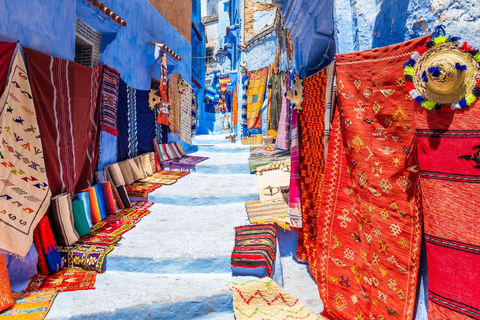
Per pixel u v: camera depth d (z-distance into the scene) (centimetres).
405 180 191
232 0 1560
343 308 250
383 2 225
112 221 413
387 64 200
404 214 191
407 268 188
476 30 155
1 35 260
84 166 401
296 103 357
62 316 233
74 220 348
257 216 420
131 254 320
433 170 161
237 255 306
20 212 262
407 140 189
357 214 237
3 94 253
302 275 343
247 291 277
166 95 735
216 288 281
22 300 249
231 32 1395
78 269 313
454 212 152
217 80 1875
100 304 251
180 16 911
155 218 439
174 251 327
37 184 283
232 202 504
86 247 328
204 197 498
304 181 355
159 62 713
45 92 305
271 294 277
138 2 620
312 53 468
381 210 208
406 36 196
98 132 439
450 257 154
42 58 299
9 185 255
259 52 1053
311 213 339
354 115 229
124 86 541
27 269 277
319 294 277
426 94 159
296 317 254
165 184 565
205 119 1886
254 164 639
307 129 344
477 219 144
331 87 270
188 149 923
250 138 1054
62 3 346
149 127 664
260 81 1053
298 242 366
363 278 230
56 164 327
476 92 140
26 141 274
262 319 250
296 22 483
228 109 1705
